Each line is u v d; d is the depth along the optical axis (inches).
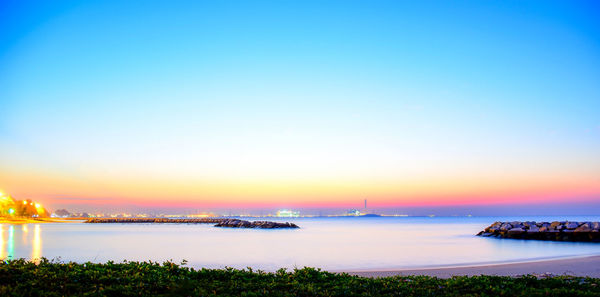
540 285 569.9
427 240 2159.2
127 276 534.6
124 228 3951.8
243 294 478.9
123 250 1504.7
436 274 810.8
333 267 1003.3
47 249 1536.7
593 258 1133.7
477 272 843.4
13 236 2372.0
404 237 2444.6
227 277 581.6
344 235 2763.3
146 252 1422.2
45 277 509.7
